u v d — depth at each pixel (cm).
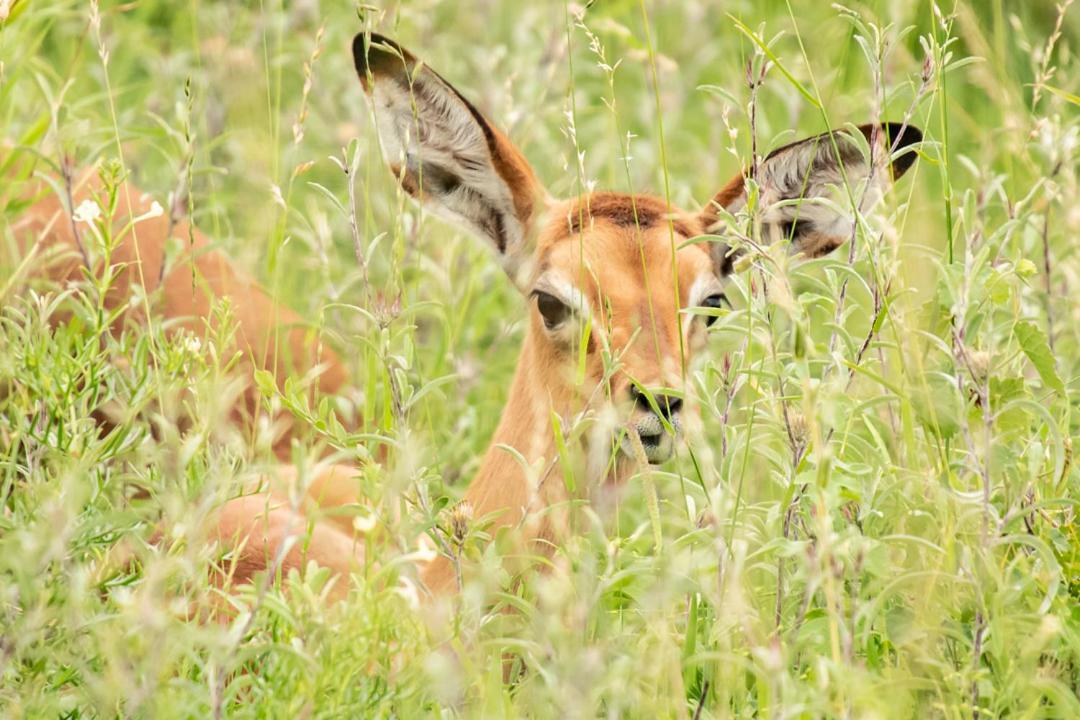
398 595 740
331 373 1321
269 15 1576
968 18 1352
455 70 1655
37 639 701
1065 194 1128
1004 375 844
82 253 988
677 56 1714
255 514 989
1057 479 856
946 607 770
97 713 726
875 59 938
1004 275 823
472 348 1321
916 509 802
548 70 1518
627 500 1095
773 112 1608
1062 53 1530
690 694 802
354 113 1497
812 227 1112
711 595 752
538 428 984
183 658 761
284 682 696
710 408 850
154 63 1581
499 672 746
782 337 898
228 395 798
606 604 848
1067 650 788
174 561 676
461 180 1111
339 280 1358
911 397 832
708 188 1477
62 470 789
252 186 1416
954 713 721
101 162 976
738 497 827
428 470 980
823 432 798
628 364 966
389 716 756
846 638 689
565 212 1071
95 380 846
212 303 983
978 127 1523
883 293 863
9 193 1133
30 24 1307
